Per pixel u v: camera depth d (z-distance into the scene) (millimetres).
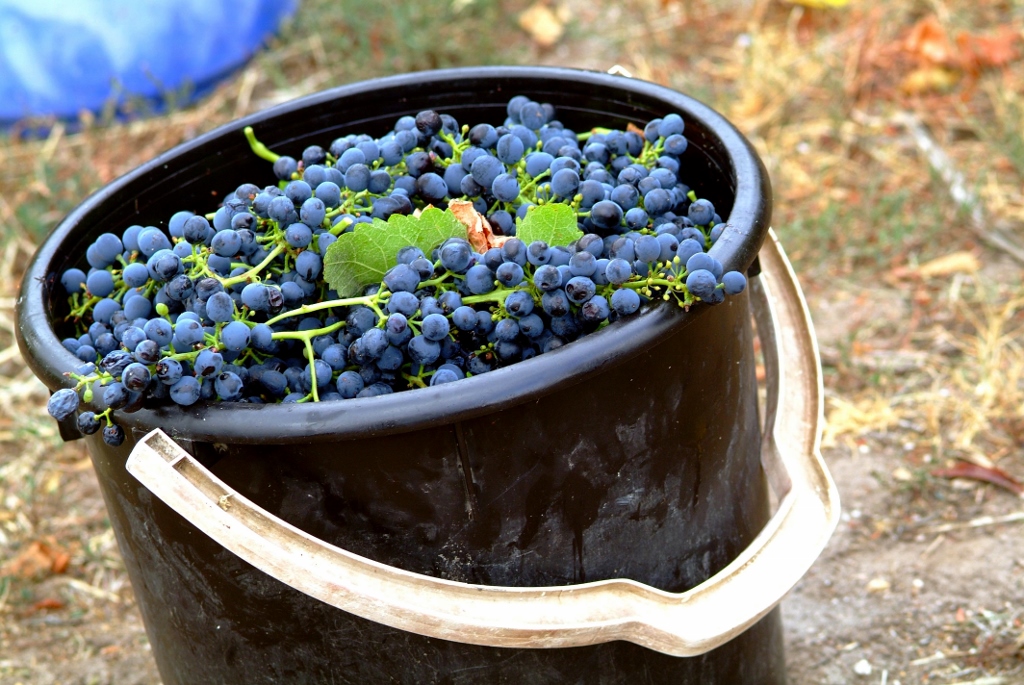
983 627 1437
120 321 1156
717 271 1078
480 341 1120
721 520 1189
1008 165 2205
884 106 2418
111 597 1598
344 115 1306
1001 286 1928
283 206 1130
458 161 1207
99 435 1117
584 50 2762
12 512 1726
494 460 1086
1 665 1507
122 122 2682
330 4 2924
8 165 2520
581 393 1089
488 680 1145
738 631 1120
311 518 1096
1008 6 2664
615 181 1208
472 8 2863
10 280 2195
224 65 2764
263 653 1148
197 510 1052
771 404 1237
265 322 1136
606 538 1137
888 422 1689
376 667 1140
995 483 1562
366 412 1048
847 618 1465
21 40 2549
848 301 1957
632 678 1177
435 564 1110
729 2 2893
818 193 2201
